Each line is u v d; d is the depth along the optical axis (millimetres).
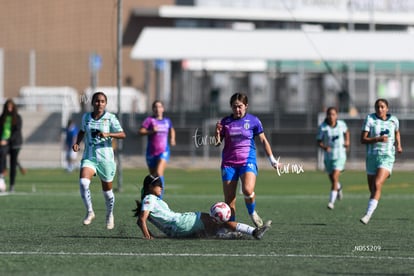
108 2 153875
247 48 129875
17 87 140625
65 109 115312
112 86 144500
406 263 31906
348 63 142375
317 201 65375
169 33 132375
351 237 40656
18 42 153500
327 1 153750
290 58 128125
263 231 38062
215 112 124125
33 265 30516
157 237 39000
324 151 59844
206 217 38562
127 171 102125
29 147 114625
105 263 31031
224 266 30453
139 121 118688
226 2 159625
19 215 50938
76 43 153625
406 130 120312
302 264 31219
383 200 66625
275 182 90438
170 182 88250
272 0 158125
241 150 39781
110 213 42250
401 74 145375
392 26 158250
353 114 118812
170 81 137125
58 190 74375
